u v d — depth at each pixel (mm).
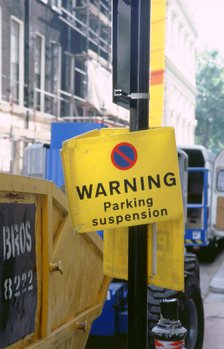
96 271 3998
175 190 2723
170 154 2725
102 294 4148
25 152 6340
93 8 20984
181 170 6117
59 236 3166
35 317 2832
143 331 2908
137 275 2891
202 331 5238
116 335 6008
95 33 21984
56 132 5945
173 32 36094
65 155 2732
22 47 16703
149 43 2861
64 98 19750
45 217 2918
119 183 2725
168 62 34094
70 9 20156
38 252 2855
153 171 2723
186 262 5270
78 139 2727
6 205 2459
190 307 5023
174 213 2715
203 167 13477
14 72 16422
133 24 2859
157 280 2934
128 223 2715
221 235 13227
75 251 3475
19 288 2609
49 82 18672
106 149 2723
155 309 4465
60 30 19281
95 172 2725
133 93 2857
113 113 21547
